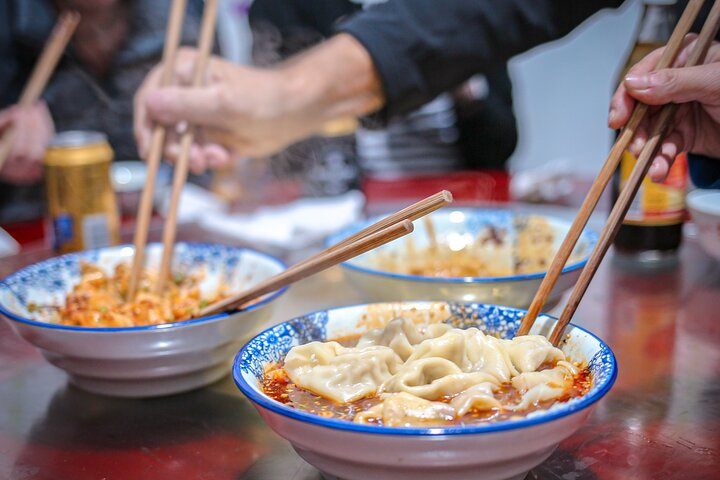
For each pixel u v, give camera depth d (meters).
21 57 2.78
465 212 1.49
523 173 2.45
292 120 1.69
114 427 0.96
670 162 1.09
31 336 0.99
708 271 1.44
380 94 1.77
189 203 2.09
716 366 1.06
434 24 1.70
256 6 3.23
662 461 0.82
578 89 4.07
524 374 0.80
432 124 3.06
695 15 0.94
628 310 1.27
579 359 0.84
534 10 1.70
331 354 0.88
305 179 2.13
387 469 0.68
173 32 1.46
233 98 1.52
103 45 2.85
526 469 0.73
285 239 1.75
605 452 0.84
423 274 1.40
